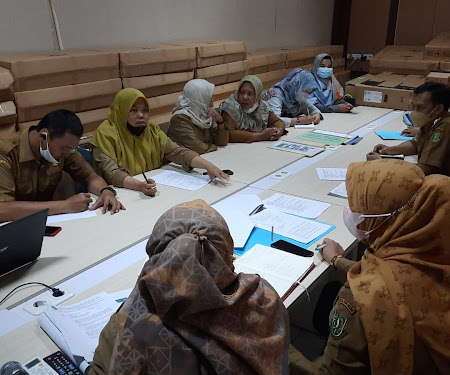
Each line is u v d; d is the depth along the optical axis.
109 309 1.18
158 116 3.02
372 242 1.21
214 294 0.76
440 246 1.07
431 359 1.04
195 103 2.82
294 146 3.03
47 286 1.31
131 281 1.35
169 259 0.76
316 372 1.08
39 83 2.22
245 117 3.26
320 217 1.83
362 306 1.04
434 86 2.51
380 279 1.07
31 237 1.39
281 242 1.58
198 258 0.77
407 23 5.74
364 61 6.16
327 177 2.36
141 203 1.99
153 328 0.76
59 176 2.07
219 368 0.75
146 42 3.29
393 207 1.11
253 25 4.52
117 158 2.37
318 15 5.78
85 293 1.28
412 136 3.25
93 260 1.48
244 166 2.58
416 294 1.04
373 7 5.88
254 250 1.50
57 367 0.98
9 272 1.39
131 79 2.73
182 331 0.76
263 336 0.85
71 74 2.37
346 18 6.09
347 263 1.40
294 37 5.34
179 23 3.55
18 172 1.92
